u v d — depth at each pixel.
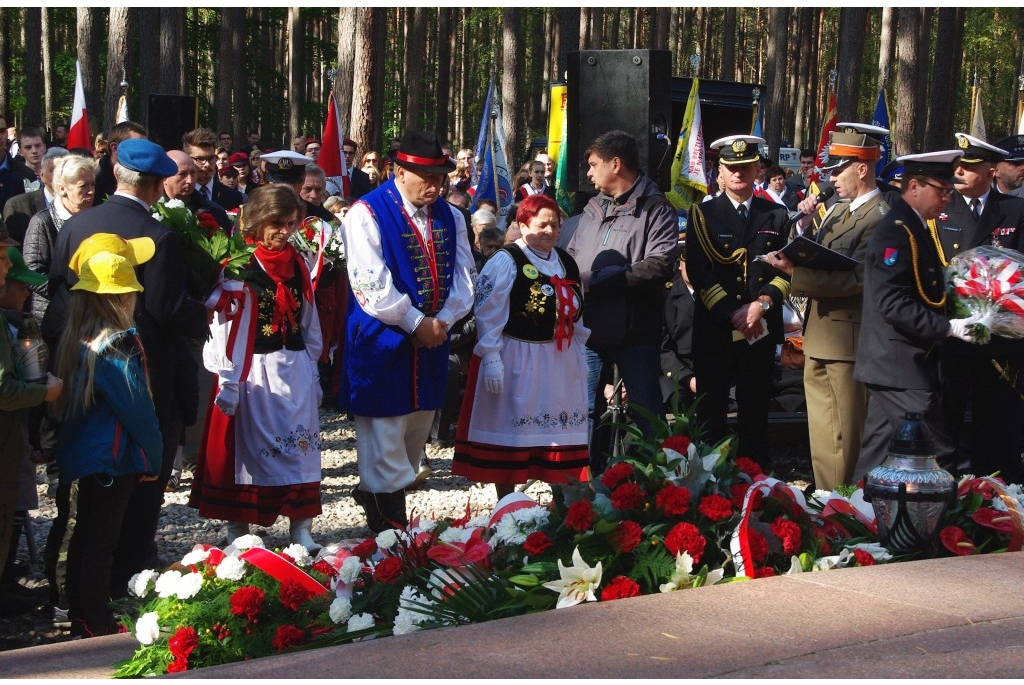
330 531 6.75
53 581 5.20
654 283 6.44
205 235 5.39
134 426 4.65
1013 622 2.95
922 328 5.52
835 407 6.56
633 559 3.64
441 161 5.86
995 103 34.28
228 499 5.79
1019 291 5.41
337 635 3.68
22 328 4.57
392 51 40.62
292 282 5.86
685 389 7.84
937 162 5.57
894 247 5.58
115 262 4.64
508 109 23.28
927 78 29.72
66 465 4.63
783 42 31.02
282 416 5.78
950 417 6.57
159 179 5.18
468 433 6.08
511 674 2.55
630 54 7.41
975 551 4.13
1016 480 6.58
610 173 6.55
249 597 3.78
